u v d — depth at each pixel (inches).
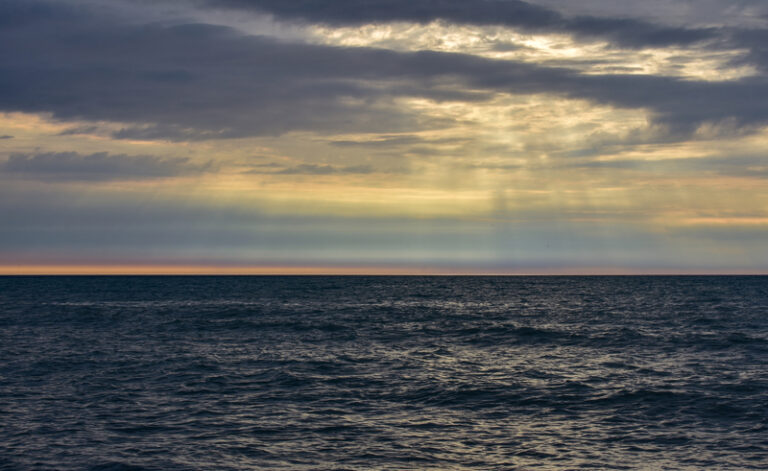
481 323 2733.8
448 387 1253.7
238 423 986.1
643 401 1122.7
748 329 2426.2
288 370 1450.5
